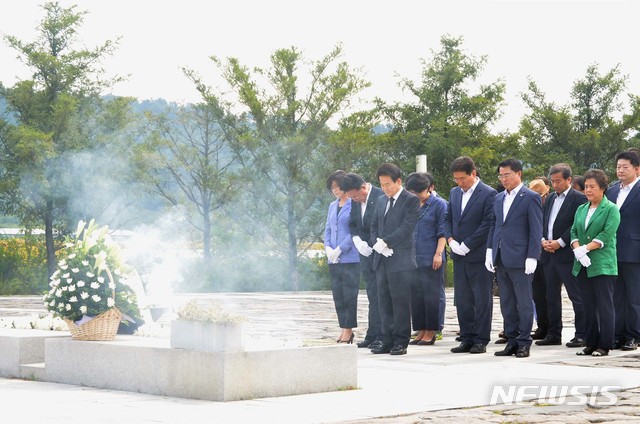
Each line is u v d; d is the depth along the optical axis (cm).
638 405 698
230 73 3177
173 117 3272
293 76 3153
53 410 668
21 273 2933
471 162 1138
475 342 1106
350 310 1177
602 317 1062
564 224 1188
